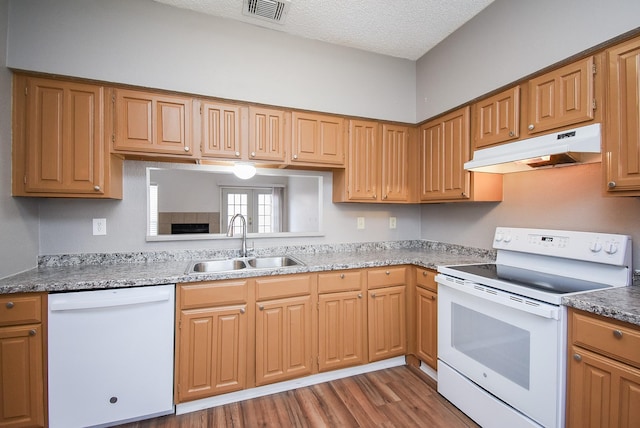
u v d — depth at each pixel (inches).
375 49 100.5
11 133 66.2
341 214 108.8
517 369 58.1
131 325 65.2
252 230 97.5
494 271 73.8
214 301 71.1
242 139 84.4
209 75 81.2
